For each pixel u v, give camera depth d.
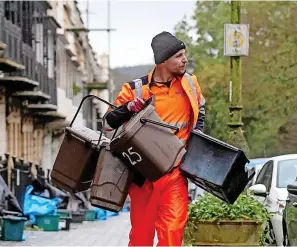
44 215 22.58
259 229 9.91
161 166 6.46
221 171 6.73
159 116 6.85
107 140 6.94
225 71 45.56
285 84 38.00
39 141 41.56
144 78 7.02
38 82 31.75
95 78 88.50
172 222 6.69
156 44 6.88
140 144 6.46
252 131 39.12
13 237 18.22
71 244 17.52
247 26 13.61
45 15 36.38
